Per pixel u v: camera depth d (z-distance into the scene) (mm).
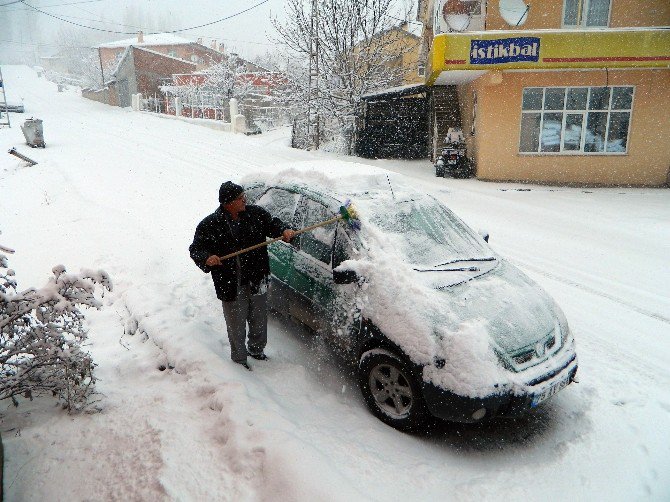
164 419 3121
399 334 3260
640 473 3055
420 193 4574
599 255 7801
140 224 7875
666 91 13609
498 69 13445
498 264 4086
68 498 2514
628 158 14250
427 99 19953
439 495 2738
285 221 4434
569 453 3213
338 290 3787
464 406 2992
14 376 2951
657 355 4633
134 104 37469
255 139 24156
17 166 14609
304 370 3871
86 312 4844
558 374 3293
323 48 21219
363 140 20094
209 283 5566
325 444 2984
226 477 2648
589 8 13523
